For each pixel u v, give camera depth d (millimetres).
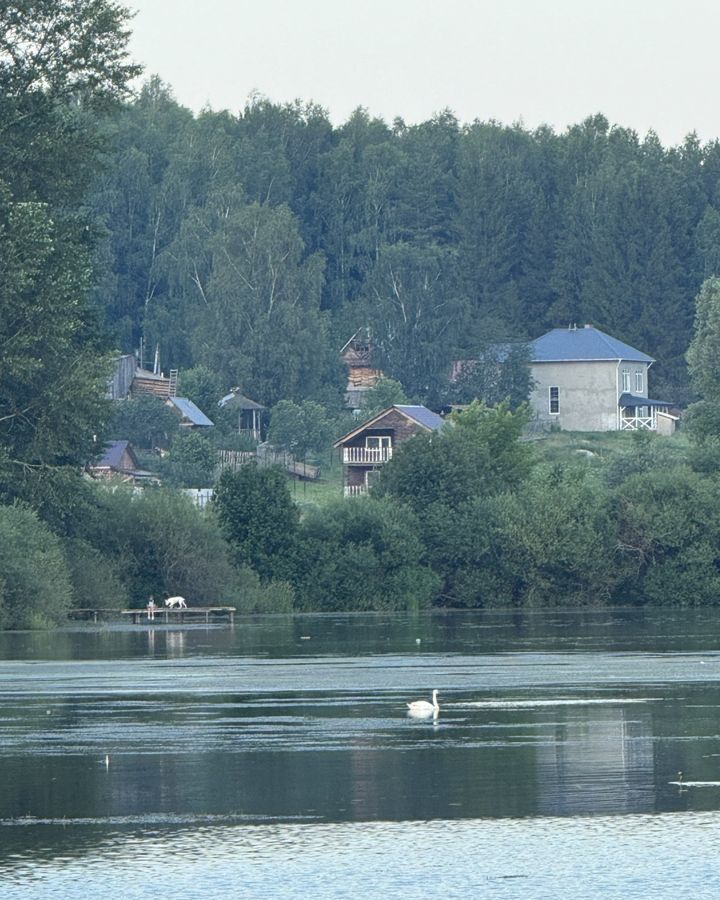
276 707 147500
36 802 102000
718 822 96000
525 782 107312
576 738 125438
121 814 98812
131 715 142250
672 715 139125
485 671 181125
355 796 103312
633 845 91250
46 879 85562
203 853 90062
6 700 155125
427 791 104688
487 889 83938
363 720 137375
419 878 85688
